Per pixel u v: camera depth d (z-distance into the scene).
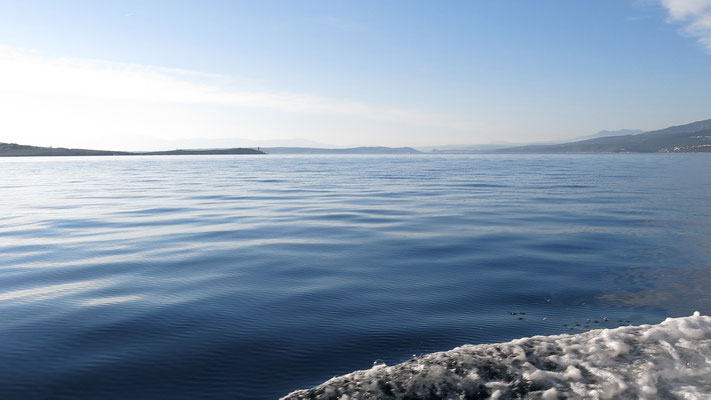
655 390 3.47
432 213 20.80
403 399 3.57
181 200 27.16
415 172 65.69
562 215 19.84
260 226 17.19
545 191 32.50
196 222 18.30
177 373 5.17
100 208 23.17
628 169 71.94
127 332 6.47
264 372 5.18
